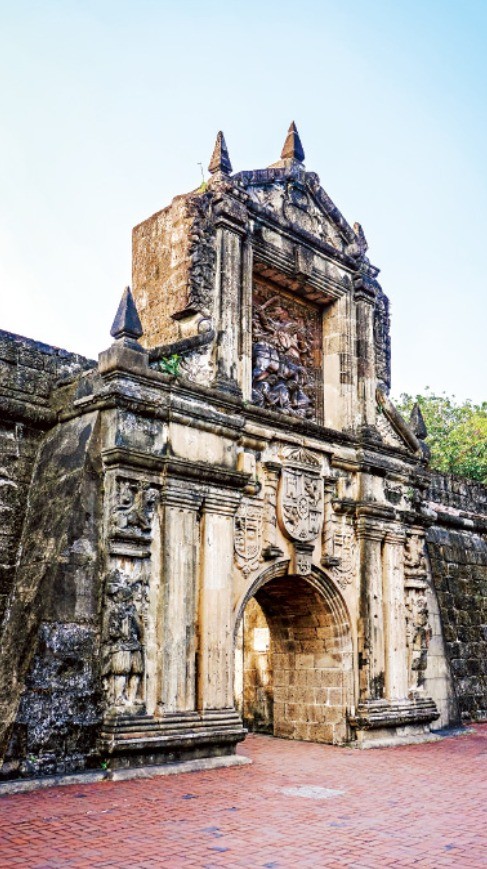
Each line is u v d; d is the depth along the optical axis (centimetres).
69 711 1202
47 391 1512
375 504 1808
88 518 1301
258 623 1994
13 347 1488
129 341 1383
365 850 872
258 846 875
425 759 1523
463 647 2406
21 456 1455
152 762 1265
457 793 1195
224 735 1364
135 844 868
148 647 1309
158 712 1292
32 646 1189
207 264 1611
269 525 1583
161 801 1076
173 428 1415
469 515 2650
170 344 1482
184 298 1581
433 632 2080
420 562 1945
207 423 1468
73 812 998
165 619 1332
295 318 1920
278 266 1781
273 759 1492
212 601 1413
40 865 788
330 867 805
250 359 1650
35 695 1170
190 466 1405
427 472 2439
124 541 1309
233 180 1691
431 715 1848
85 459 1328
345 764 1450
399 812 1061
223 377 1558
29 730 1153
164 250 1662
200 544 1423
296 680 1797
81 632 1244
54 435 1458
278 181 1831
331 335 1942
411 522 1934
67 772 1178
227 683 1409
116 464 1327
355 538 1791
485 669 2464
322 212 1934
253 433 1573
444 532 2530
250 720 1953
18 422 1468
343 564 1747
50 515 1337
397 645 1814
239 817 1005
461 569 2531
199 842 884
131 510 1323
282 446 1647
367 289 1972
